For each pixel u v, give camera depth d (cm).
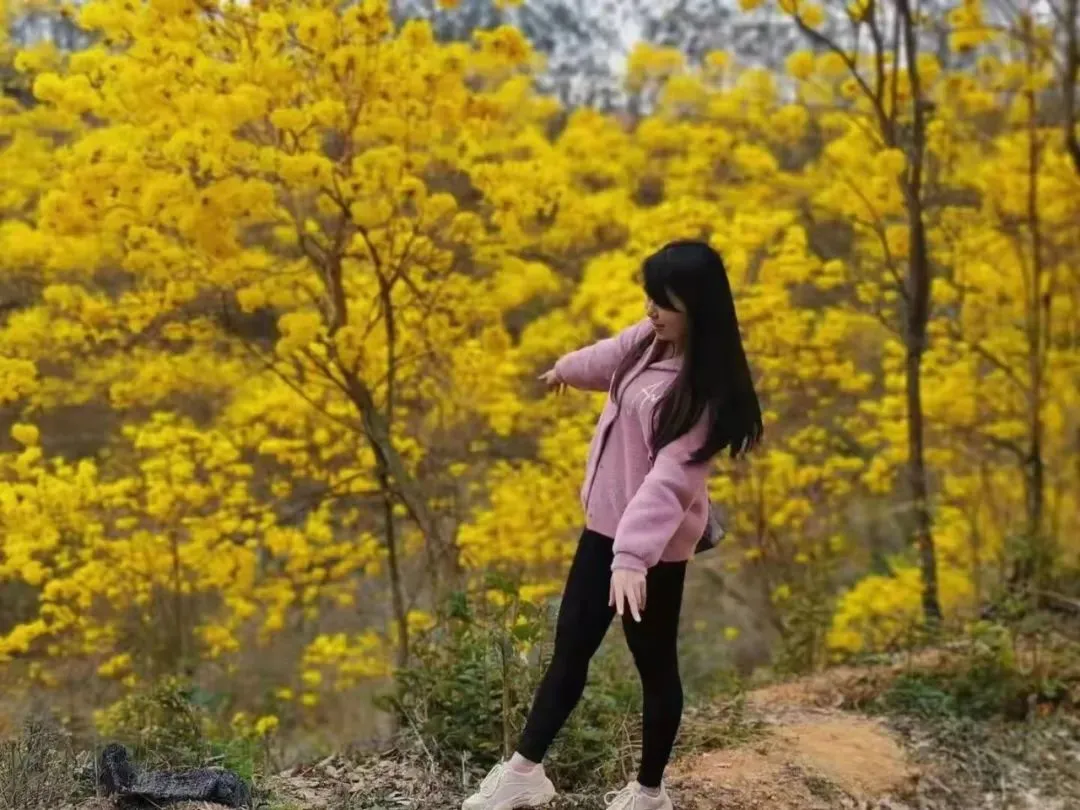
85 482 611
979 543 766
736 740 384
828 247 892
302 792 319
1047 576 602
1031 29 666
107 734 412
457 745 342
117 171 502
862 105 756
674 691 278
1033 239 690
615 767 335
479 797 273
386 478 618
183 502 654
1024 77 697
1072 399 781
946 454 798
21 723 425
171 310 592
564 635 270
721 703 441
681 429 247
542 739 272
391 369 596
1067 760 401
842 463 795
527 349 789
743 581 893
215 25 517
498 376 707
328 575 706
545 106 916
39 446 675
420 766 338
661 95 965
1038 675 443
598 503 265
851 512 926
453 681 353
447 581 590
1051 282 713
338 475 714
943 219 773
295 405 684
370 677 714
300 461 709
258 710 642
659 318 251
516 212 609
